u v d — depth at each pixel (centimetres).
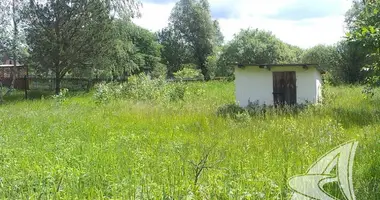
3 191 412
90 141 765
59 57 2731
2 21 2447
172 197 378
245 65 1475
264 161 530
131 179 450
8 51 2475
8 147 666
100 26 2809
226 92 2269
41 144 709
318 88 1559
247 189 397
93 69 3052
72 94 2647
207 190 392
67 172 465
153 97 1823
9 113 1317
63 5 2670
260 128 877
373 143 623
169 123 1045
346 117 1041
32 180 446
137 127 975
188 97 1902
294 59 4119
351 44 746
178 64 6419
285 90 1471
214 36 6234
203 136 799
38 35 2650
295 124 887
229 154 600
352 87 2408
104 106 1507
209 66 5203
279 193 388
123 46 3183
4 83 3294
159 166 513
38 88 3139
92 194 416
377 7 799
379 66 878
